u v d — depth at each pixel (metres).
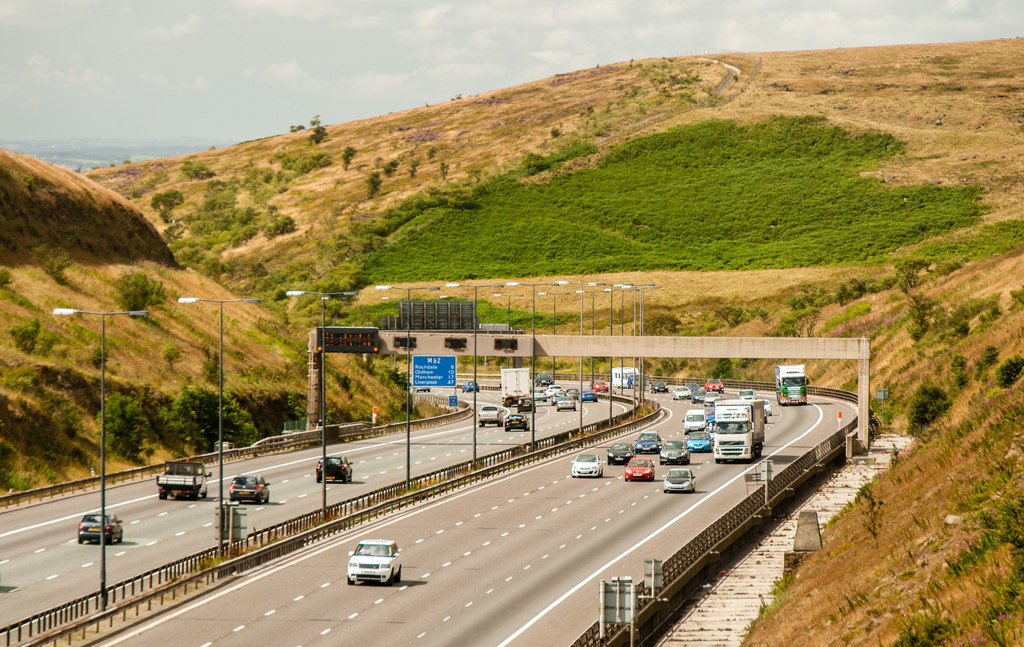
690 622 96.31
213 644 85.38
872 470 179.88
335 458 173.38
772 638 83.88
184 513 144.12
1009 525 78.06
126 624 90.75
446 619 92.81
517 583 105.88
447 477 170.12
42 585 103.38
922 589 77.12
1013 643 60.28
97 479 171.38
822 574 98.19
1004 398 130.50
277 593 102.38
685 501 150.88
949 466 114.56
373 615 94.25
